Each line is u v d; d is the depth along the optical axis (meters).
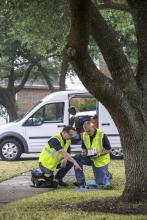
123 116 10.30
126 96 10.41
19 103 49.50
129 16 20.38
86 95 21.36
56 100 21.52
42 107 21.55
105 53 10.59
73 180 15.31
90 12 10.16
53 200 11.87
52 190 13.70
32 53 31.80
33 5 16.77
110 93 10.03
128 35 29.09
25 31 18.55
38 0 16.66
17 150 21.55
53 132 21.45
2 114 42.41
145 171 10.56
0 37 31.20
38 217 9.73
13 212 10.36
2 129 21.55
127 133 10.48
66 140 14.20
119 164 19.36
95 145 13.74
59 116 21.50
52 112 21.61
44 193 13.09
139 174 10.55
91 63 9.75
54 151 14.17
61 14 17.23
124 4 15.89
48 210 10.53
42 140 21.50
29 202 11.70
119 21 20.80
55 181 14.25
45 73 36.22
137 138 10.49
